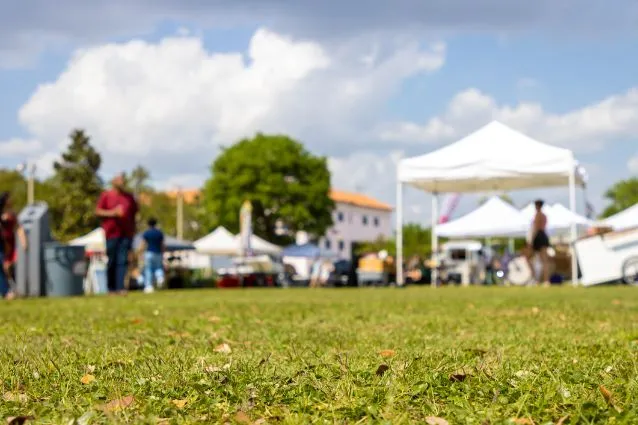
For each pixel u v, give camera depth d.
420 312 8.60
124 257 15.72
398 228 24.30
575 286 19.83
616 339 5.18
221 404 2.75
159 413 2.61
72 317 8.16
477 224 28.98
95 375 3.45
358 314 8.30
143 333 5.96
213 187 66.50
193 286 29.91
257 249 35.81
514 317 7.64
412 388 2.92
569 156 21.14
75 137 76.81
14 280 16.78
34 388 3.11
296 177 67.88
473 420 2.46
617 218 27.64
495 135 22.11
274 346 4.79
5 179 74.62
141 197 83.12
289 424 2.44
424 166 22.84
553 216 28.44
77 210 71.19
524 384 2.98
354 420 2.48
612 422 2.40
